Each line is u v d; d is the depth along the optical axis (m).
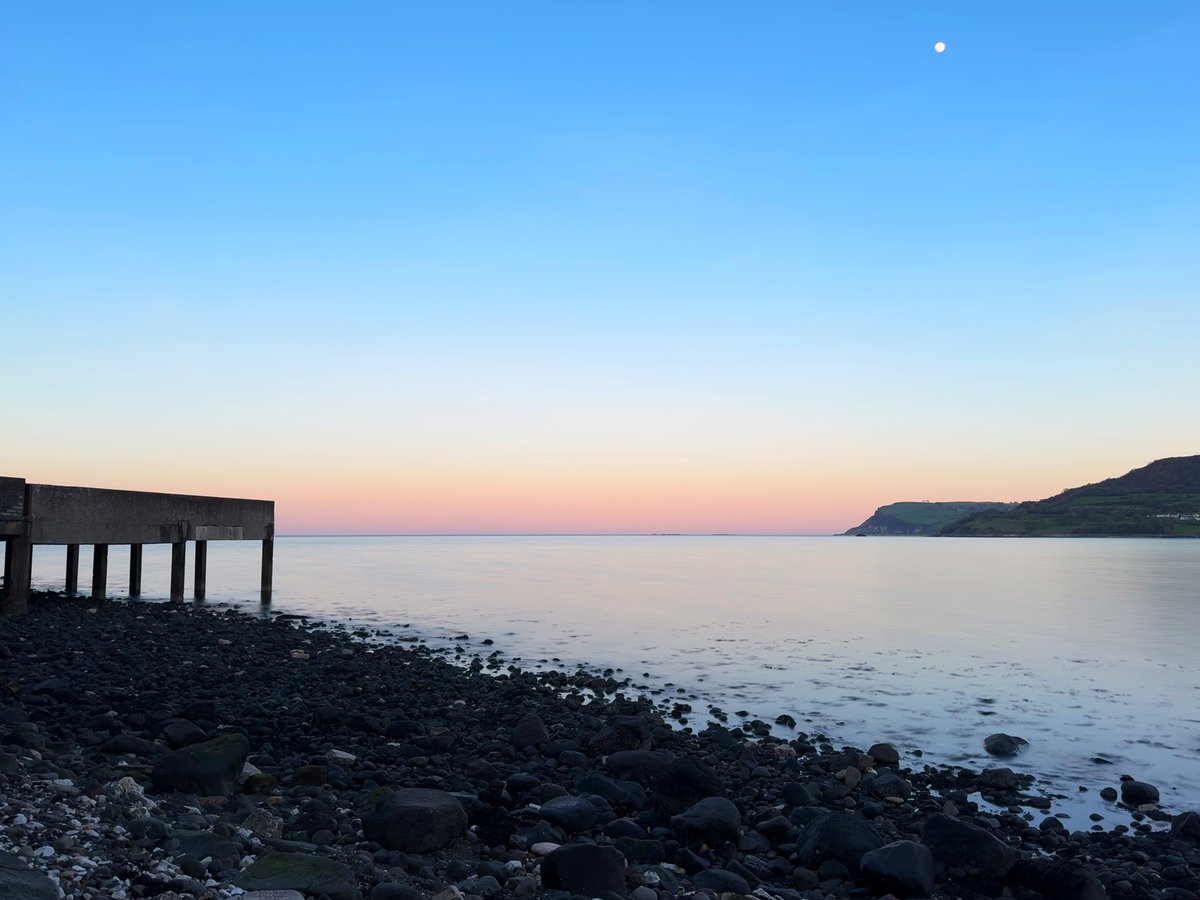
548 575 71.50
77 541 26.62
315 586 55.19
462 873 8.11
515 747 14.27
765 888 8.78
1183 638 31.14
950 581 65.12
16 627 23.33
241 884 6.77
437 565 90.00
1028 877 9.22
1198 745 16.27
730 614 39.03
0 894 5.65
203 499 33.44
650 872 8.71
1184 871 9.96
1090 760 15.30
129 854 6.97
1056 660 25.92
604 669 24.14
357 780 11.35
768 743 15.77
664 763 12.44
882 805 12.25
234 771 9.86
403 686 19.42
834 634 31.86
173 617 29.50
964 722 17.98
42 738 11.02
